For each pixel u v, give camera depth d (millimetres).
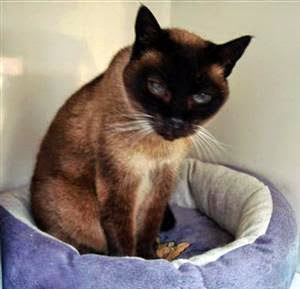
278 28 521
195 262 395
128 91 407
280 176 553
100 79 454
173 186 498
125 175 436
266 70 540
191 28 622
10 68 511
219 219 559
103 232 469
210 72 394
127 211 453
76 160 454
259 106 556
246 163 587
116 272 372
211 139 511
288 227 470
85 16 563
